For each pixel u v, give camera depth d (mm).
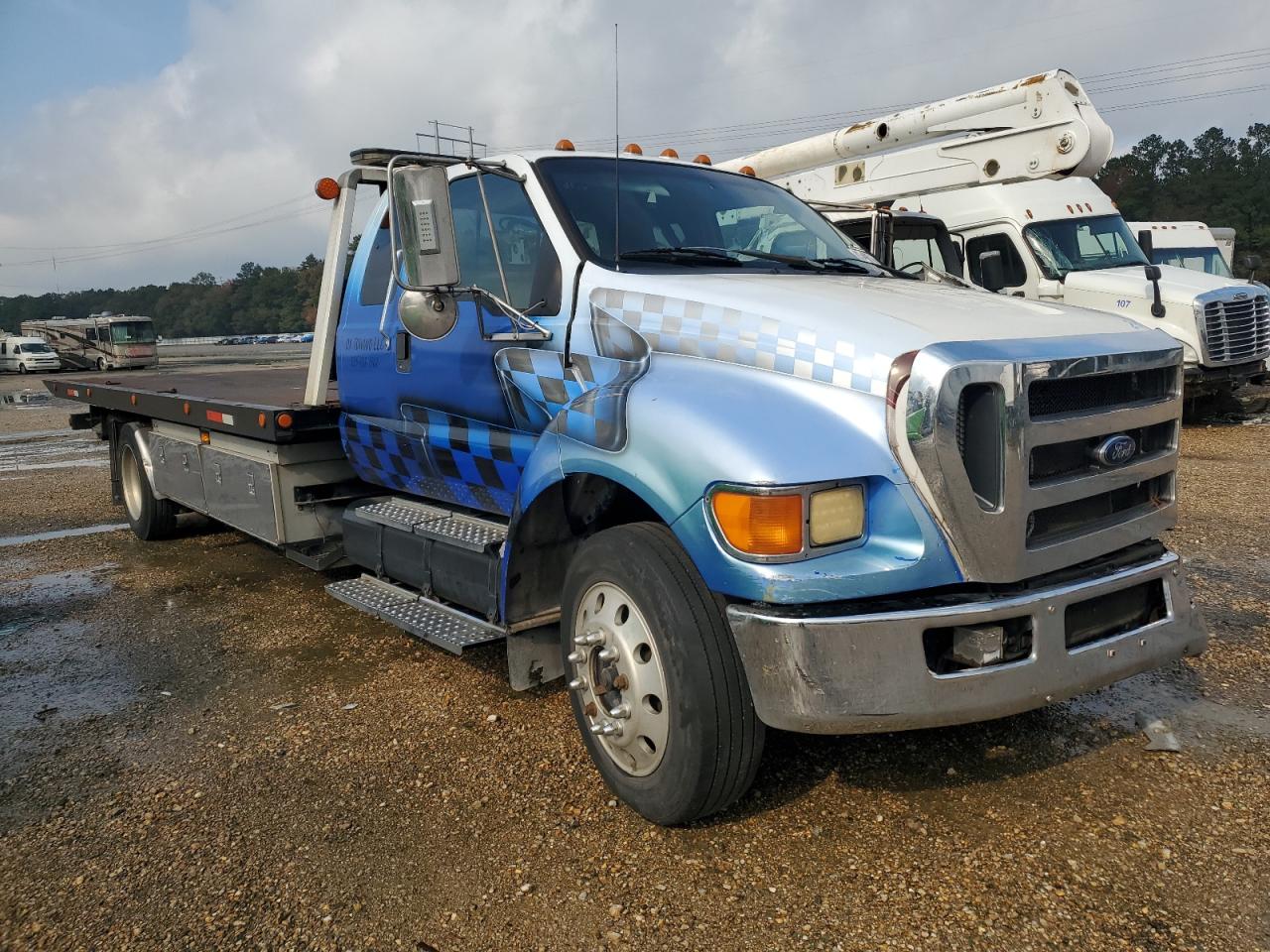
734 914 2676
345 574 6543
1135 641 3061
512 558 3639
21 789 3553
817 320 2951
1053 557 2846
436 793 3414
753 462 2658
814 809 3203
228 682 4570
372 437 4930
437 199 3402
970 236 12680
